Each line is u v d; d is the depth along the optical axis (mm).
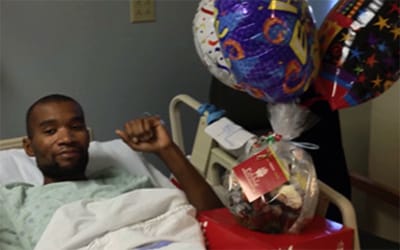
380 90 1220
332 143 1632
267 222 1095
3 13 1815
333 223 1158
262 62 1117
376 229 2326
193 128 2281
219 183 1507
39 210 1341
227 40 1140
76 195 1395
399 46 1183
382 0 1188
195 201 1383
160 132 1409
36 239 1281
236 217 1149
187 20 2199
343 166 1668
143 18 2098
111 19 2031
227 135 1336
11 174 1597
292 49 1115
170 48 2184
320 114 1576
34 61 1901
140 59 2125
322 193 1255
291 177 1103
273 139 1160
